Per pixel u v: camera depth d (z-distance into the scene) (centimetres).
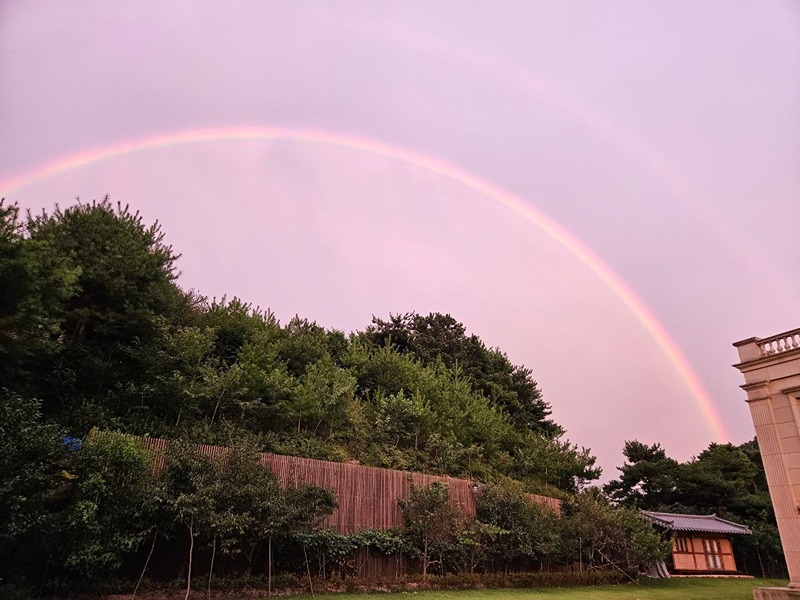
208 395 1986
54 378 1684
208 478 1291
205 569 1402
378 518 1856
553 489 2922
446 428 2802
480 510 2158
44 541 1129
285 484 1656
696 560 3189
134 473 1259
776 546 3500
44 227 1845
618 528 2397
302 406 2267
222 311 2694
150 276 2034
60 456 1121
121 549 1175
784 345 1869
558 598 1628
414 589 1686
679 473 4228
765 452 1830
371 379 3180
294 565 1561
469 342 4906
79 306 1847
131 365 1920
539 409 4781
